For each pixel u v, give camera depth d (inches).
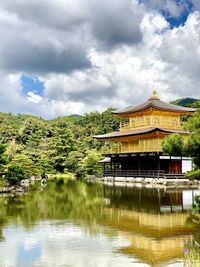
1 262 749.9
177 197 1787.6
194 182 2529.5
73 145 4409.5
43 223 1128.8
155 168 2965.1
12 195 1920.5
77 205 1530.5
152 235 964.0
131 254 799.1
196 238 933.2
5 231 1016.2
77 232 1001.5
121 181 3009.4
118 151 3361.2
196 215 1251.8
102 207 1471.5
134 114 3344.0
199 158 1027.3
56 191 2154.3
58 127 5270.7
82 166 3747.5
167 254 797.2
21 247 853.8
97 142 4731.8
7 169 2197.3
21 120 6599.4
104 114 6195.9
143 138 3090.6
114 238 935.7
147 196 1849.2
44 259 766.5
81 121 6318.9
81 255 792.3
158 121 3201.3
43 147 4451.3
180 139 1018.7
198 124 999.0
